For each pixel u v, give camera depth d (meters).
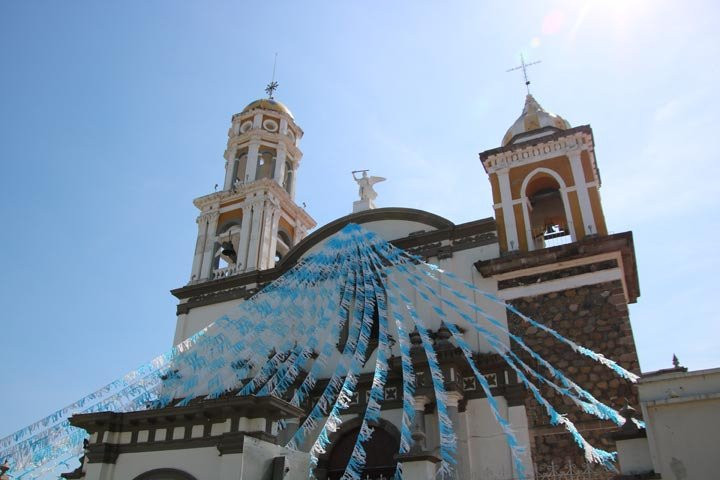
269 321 24.34
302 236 33.12
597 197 23.06
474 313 22.08
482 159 25.72
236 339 24.17
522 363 18.89
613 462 17.42
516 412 19.48
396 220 26.33
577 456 18.23
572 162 24.00
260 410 14.69
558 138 24.58
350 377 20.31
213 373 23.17
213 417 15.08
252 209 30.47
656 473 10.56
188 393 22.11
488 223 23.88
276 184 30.89
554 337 20.53
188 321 28.36
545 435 18.89
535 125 26.59
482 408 19.98
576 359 19.91
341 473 20.95
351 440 21.39
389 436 20.98
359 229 25.61
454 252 24.06
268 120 34.59
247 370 23.84
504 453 19.03
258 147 33.19
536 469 18.42
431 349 19.69
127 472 15.46
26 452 16.11
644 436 11.37
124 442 15.97
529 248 23.08
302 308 24.41
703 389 10.87
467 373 20.73
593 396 19.06
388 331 23.11
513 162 25.09
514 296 21.86
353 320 23.31
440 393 18.59
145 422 15.85
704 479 10.28
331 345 22.73
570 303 20.92
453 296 22.84
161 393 21.23
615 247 20.89
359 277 24.30
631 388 18.78
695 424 10.70
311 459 16.28
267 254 29.36
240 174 34.00
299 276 25.39
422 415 19.50
